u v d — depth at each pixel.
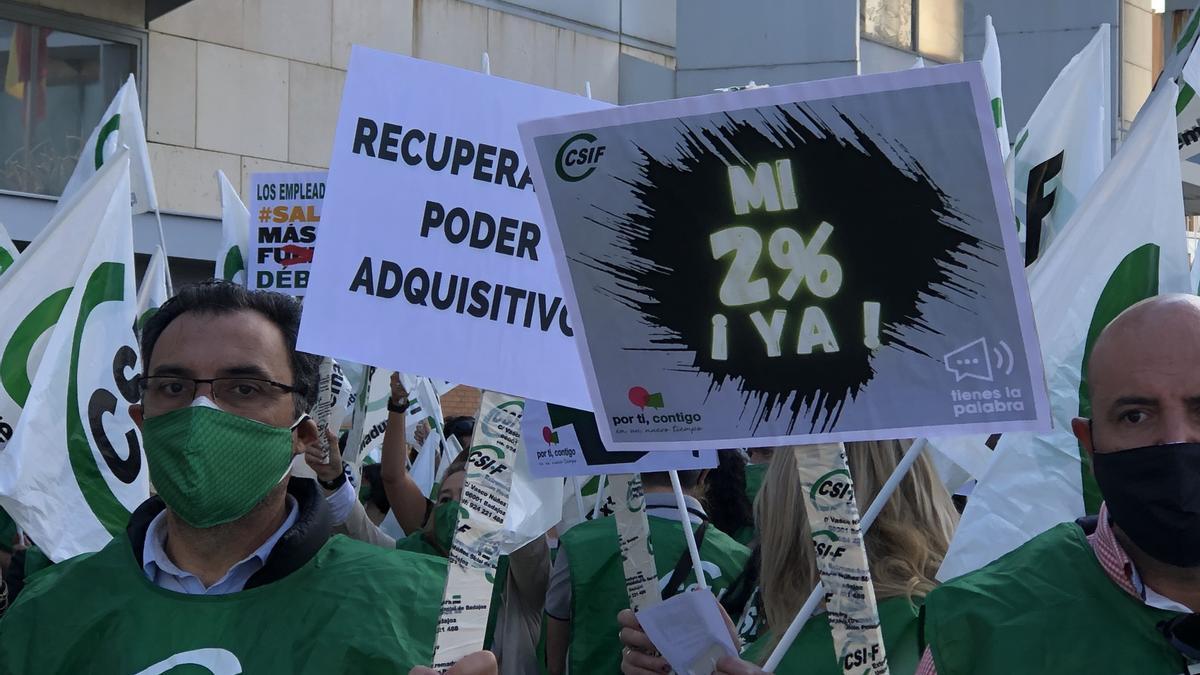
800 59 17.25
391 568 3.20
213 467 3.10
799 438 2.87
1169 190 4.36
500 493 3.18
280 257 8.31
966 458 4.55
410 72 3.32
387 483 7.05
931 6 21.11
